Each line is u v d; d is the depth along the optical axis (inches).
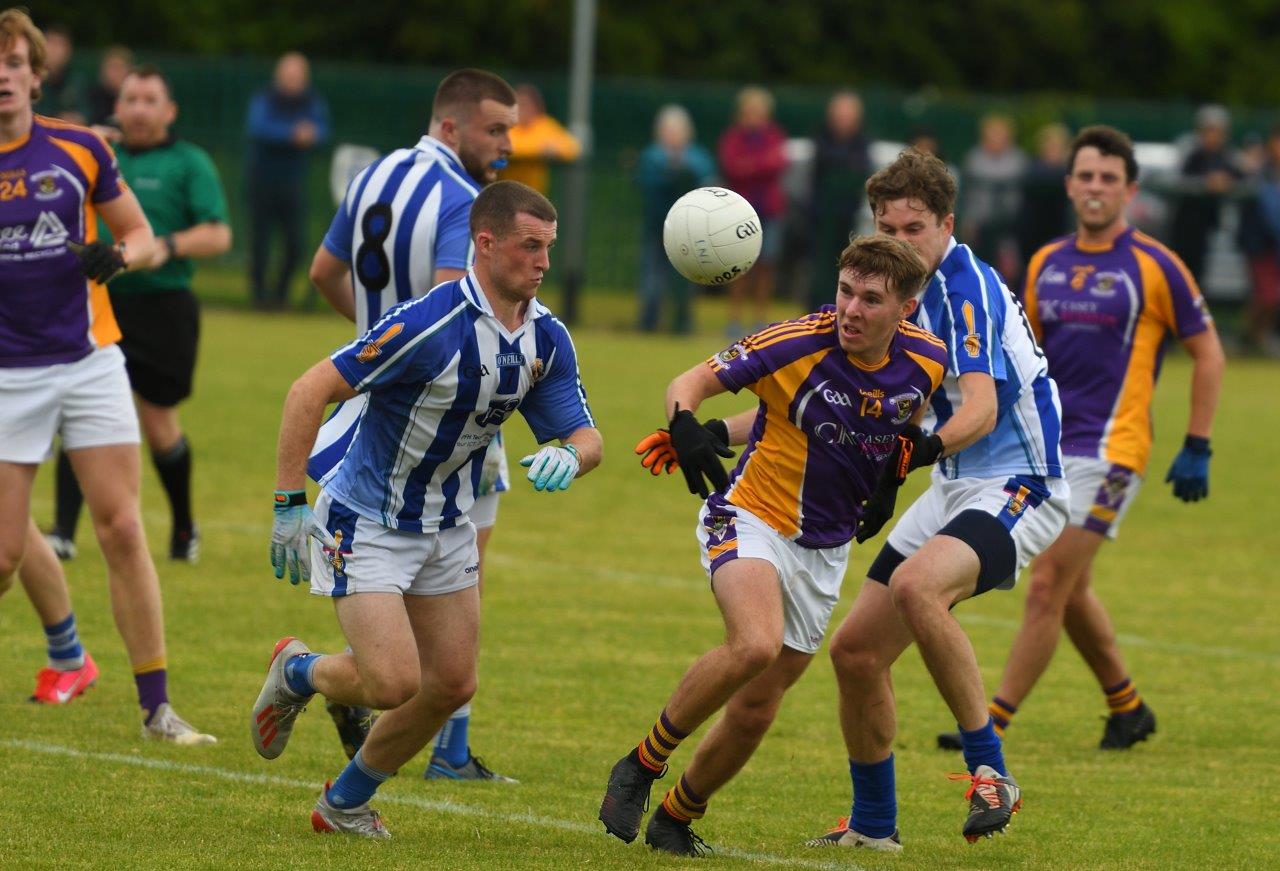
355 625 754.2
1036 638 1031.6
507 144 949.2
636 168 3314.5
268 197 3139.8
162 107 1311.5
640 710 1051.3
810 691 1138.0
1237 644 1309.1
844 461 769.6
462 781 895.7
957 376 820.0
